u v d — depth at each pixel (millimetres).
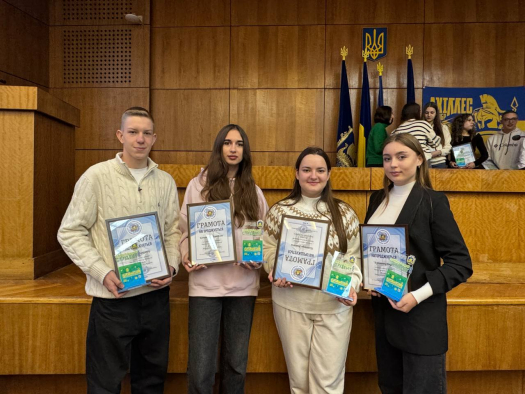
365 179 2758
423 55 4758
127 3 4762
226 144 1876
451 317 2229
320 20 4801
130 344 1812
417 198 1683
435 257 1667
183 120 4898
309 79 4828
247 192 1891
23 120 2611
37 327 2178
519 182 2689
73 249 1676
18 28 4293
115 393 1737
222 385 1925
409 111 3873
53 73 4805
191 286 1890
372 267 1715
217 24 4840
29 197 2633
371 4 4773
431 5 4734
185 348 2230
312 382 1799
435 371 1627
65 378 2297
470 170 2711
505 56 4703
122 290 1675
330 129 4844
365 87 4648
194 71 4867
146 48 4766
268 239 1886
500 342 2229
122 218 1700
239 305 1883
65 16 4781
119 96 4785
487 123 4715
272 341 2252
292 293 1802
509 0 4676
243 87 4863
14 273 2629
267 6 4812
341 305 1790
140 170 1807
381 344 1811
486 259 2766
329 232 1773
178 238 1915
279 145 4875
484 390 2359
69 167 3232
